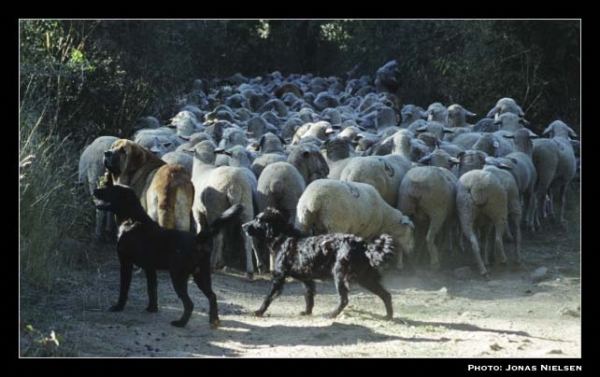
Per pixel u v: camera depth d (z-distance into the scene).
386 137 19.48
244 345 10.12
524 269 15.29
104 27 23.47
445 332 10.82
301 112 24.97
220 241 14.95
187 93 30.75
